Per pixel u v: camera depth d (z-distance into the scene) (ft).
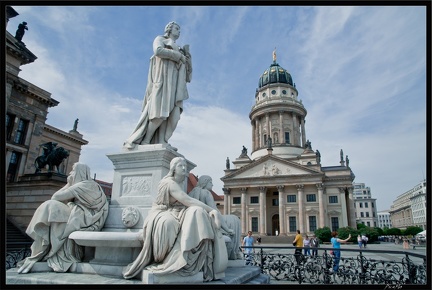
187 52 19.62
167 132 17.78
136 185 16.03
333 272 27.45
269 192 219.41
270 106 250.16
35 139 101.50
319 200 195.00
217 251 11.48
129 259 12.14
